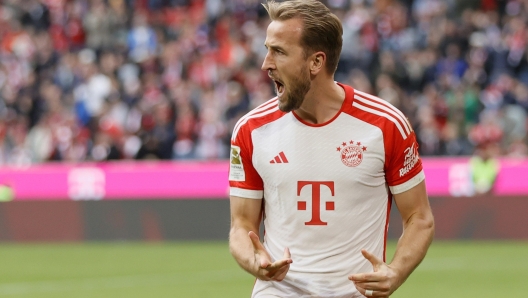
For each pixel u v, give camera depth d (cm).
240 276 3089
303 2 1109
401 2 5253
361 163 1120
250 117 1165
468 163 3862
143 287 2894
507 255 3494
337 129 1126
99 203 4116
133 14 5581
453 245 3800
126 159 4475
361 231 1131
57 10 5722
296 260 1138
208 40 5309
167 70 5144
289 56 1095
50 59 5391
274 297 1154
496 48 4875
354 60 4853
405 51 4931
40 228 4153
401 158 1134
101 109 4706
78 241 4125
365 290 1059
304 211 1130
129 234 4094
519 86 4609
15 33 5678
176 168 4088
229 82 4788
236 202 1182
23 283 3025
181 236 4062
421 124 4334
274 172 1138
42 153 4750
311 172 1126
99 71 5078
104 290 2847
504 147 4331
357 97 1141
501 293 2705
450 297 2652
